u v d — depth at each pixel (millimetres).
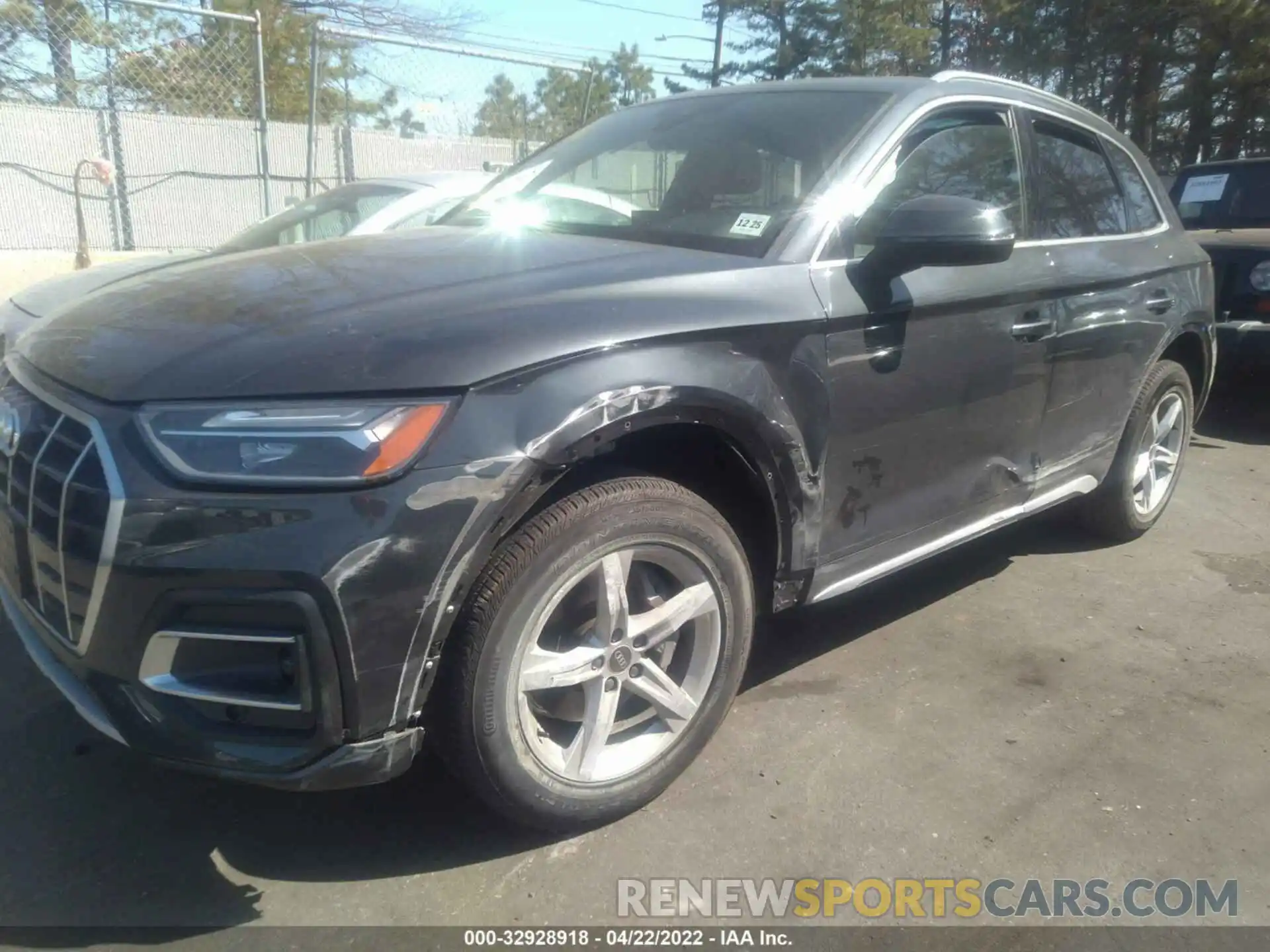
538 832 2527
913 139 3225
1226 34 25516
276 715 2062
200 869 2371
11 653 3293
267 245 6457
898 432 3023
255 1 14375
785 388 2652
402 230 3412
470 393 2107
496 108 10562
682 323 2432
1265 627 3854
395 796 2660
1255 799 2779
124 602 2004
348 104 9953
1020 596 4051
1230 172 8266
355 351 2113
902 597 4004
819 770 2820
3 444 2387
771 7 29734
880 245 2799
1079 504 4531
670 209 3164
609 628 2426
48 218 8852
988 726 3082
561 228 3250
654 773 2598
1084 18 26797
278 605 1968
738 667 2752
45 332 2592
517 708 2285
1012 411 3471
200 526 1966
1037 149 3768
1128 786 2811
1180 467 4816
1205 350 4688
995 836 2578
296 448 1995
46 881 2312
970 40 31844
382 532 1999
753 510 2818
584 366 2252
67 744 2830
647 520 2408
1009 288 3307
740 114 3467
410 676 2090
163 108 9234
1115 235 4109
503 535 2188
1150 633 3760
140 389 2092
